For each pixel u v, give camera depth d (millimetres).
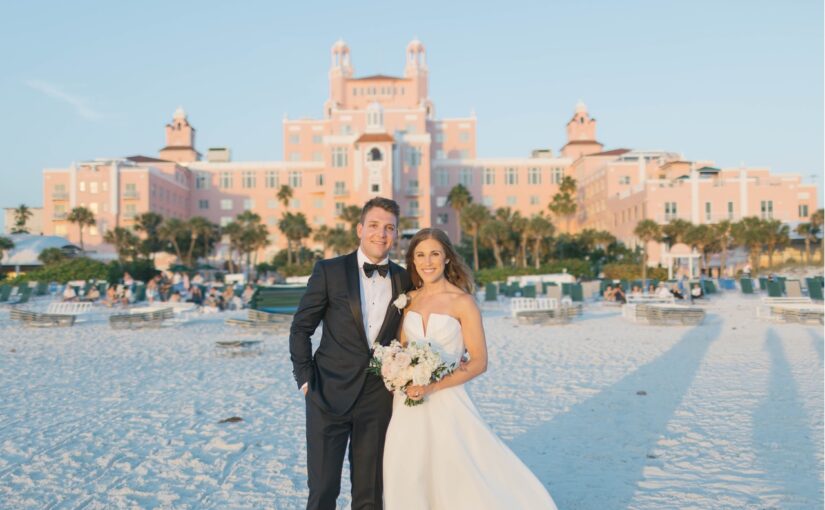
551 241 63312
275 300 19656
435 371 3328
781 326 16578
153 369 10547
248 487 4742
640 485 4719
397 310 3598
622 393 8180
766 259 59688
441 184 88875
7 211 98250
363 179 77250
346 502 4520
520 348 13023
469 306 3609
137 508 4320
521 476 3510
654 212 60500
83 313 22859
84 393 8477
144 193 77125
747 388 8305
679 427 6379
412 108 89875
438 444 3471
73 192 77250
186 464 5324
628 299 26422
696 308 17422
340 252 65250
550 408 7367
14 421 6867
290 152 95250
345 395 3402
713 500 4375
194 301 26469
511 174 90062
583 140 96750
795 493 4469
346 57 101438
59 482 4871
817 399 7508
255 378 9617
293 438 6145
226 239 89688
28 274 41844
